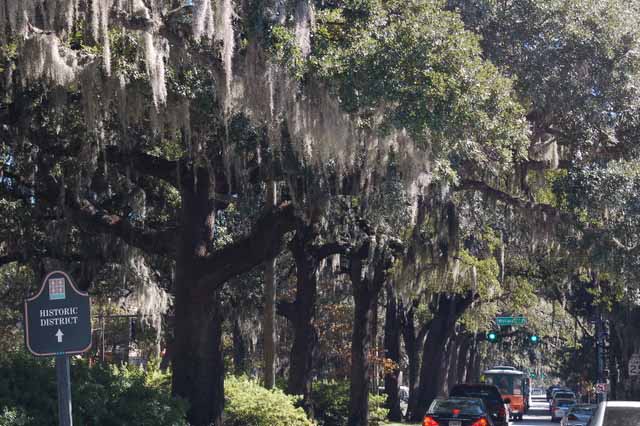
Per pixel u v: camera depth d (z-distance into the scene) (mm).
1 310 33906
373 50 15359
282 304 28562
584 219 22547
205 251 19078
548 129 21562
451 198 25609
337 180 18719
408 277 29266
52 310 8117
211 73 15922
